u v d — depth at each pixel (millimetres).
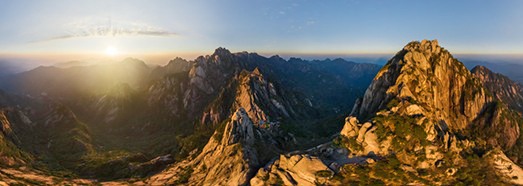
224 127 186000
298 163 111250
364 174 106125
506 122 172125
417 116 129125
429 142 119125
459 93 175875
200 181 144875
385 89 167125
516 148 165250
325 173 105812
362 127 123312
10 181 150250
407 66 165000
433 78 165875
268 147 157875
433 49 180125
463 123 168875
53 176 179250
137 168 193125
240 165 132125
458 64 183750
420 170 109375
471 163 116750
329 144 128750
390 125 123375
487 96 179875
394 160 110750
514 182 110500
